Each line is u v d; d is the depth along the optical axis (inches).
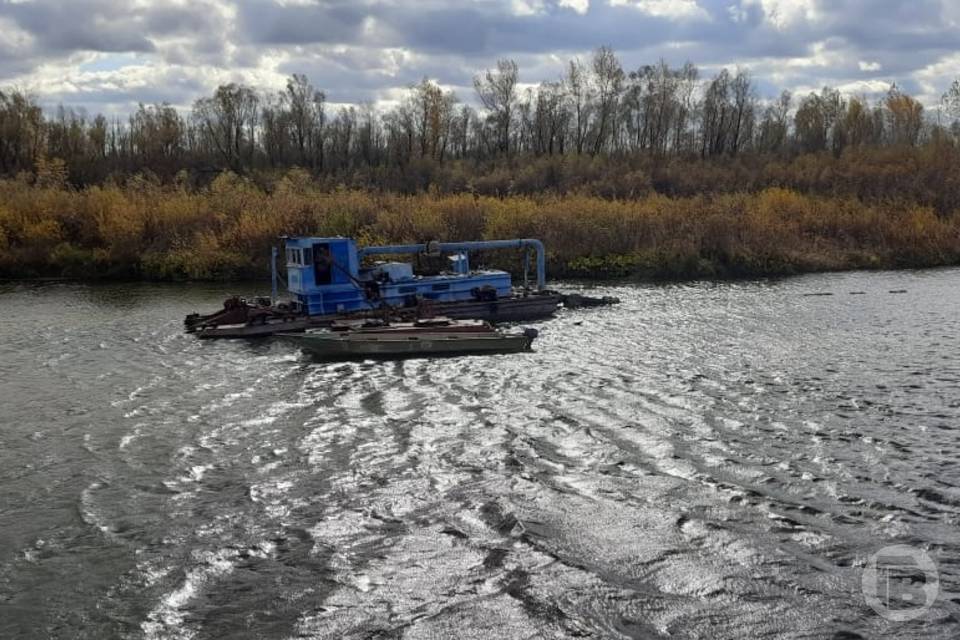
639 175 2773.1
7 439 646.5
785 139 3939.5
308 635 373.7
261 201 2011.6
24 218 1916.8
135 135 3555.6
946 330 1088.8
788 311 1280.8
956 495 518.3
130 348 1009.5
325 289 1092.5
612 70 3634.4
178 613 392.5
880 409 706.8
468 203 1936.5
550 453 601.3
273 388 799.7
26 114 3056.1
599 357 930.7
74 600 404.5
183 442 636.7
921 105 3794.3
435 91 3442.4
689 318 1215.6
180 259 1781.5
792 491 526.6
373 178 2970.0
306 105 3570.4
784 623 380.2
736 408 713.6
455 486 540.7
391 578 423.2
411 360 920.3
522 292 1258.6
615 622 382.3
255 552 452.8
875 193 2502.5
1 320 1239.5
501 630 376.8
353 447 620.1
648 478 550.3
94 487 546.0
